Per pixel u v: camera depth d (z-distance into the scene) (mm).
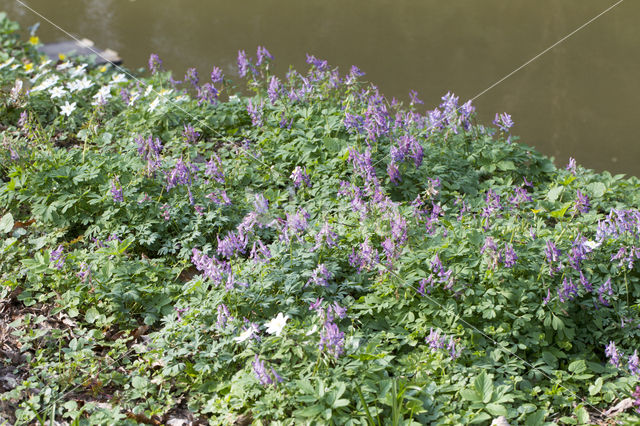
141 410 4125
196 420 4133
